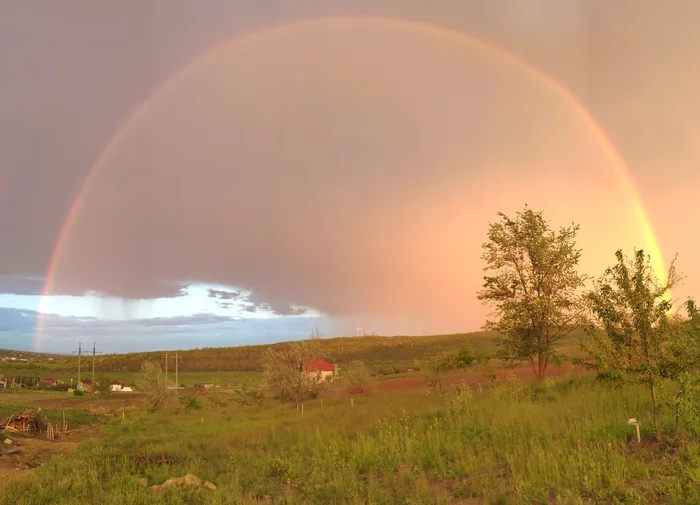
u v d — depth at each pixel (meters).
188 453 15.00
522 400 16.91
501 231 23.75
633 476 8.05
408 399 25.12
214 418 30.27
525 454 9.80
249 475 11.48
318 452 12.77
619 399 13.60
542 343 23.61
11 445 19.09
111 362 130.25
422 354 99.31
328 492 9.48
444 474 9.70
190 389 68.12
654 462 8.50
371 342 123.69
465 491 8.66
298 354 34.91
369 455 11.77
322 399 35.03
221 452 14.98
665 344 10.16
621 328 10.75
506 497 7.78
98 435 25.19
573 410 13.00
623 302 10.66
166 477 12.00
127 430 26.42
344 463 11.46
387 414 18.53
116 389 88.06
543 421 12.05
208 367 113.31
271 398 42.19
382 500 8.52
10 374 98.25
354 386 38.59
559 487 7.79
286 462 12.17
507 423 12.44
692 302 10.62
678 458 8.46
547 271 23.30
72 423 32.22
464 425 13.62
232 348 134.75
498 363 28.50
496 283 24.14
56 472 12.98
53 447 20.42
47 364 128.88
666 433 9.97
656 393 10.60
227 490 10.06
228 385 67.19
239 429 20.86
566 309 23.00
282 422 21.36
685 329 10.16
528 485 8.05
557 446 9.82
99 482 11.55
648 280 10.64
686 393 9.50
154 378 45.09
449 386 28.44
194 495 10.02
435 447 11.45
